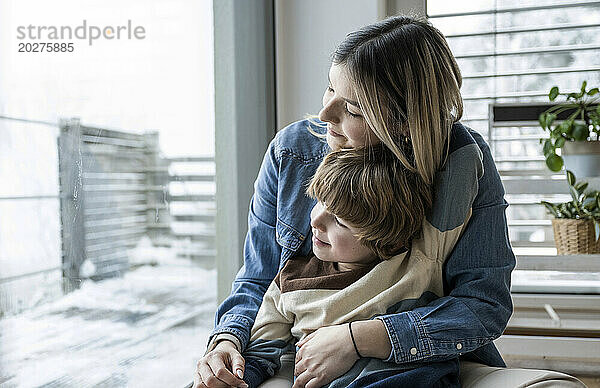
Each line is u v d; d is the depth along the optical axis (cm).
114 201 141
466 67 259
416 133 112
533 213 256
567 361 248
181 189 172
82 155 130
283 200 134
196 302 181
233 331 123
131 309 147
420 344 110
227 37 202
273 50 242
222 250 199
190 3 177
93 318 132
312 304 120
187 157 176
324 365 111
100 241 135
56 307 121
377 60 111
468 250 121
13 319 109
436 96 114
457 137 122
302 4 238
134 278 149
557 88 243
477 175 121
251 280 136
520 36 254
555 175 255
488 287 119
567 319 225
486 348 128
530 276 238
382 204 113
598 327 223
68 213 125
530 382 107
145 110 154
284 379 123
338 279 120
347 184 114
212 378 113
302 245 131
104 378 136
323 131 138
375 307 116
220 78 197
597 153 236
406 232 117
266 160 141
